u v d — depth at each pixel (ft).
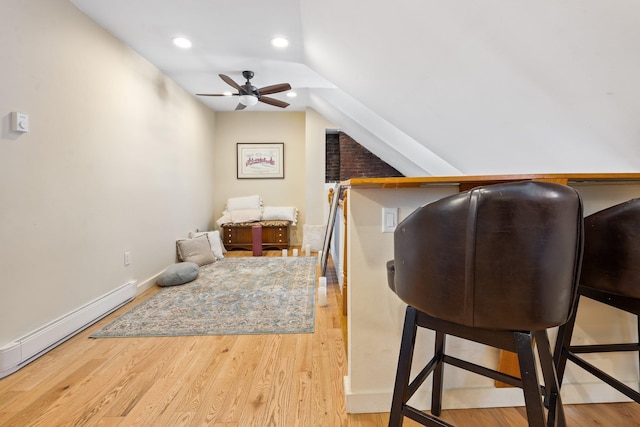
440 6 4.34
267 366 5.72
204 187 16.47
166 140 11.99
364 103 10.64
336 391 5.00
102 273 8.23
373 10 5.49
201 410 4.57
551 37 3.63
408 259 2.89
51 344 6.33
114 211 8.75
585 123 4.61
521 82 4.67
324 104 14.90
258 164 18.45
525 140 6.03
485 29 4.18
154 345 6.51
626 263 3.30
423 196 4.34
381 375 4.50
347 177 18.61
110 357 6.04
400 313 4.45
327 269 12.54
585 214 4.40
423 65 6.00
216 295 9.57
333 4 6.17
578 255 2.51
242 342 6.63
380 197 4.34
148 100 10.62
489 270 2.45
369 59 7.28
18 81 5.82
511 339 2.60
